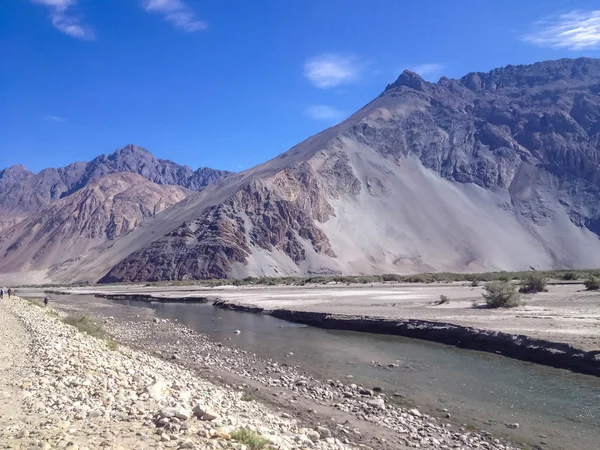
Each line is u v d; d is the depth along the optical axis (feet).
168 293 312.50
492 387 56.54
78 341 67.92
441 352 80.53
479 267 624.18
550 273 339.77
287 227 627.87
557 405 48.88
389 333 105.29
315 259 595.06
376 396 53.93
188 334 111.75
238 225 612.70
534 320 93.76
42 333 72.33
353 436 40.57
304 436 34.60
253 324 131.03
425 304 143.23
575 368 64.18
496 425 43.47
